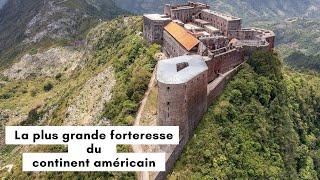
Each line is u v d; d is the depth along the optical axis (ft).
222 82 582.76
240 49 635.66
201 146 487.20
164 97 476.95
